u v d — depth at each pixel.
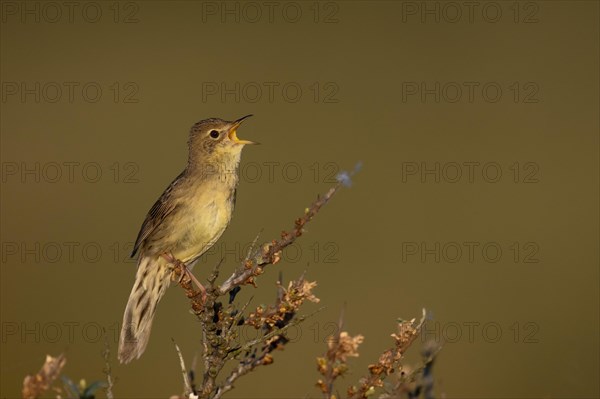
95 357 15.33
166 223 8.96
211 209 9.12
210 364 5.99
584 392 15.05
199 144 9.27
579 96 26.28
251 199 20.47
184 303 16.89
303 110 24.97
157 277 8.85
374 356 16.03
